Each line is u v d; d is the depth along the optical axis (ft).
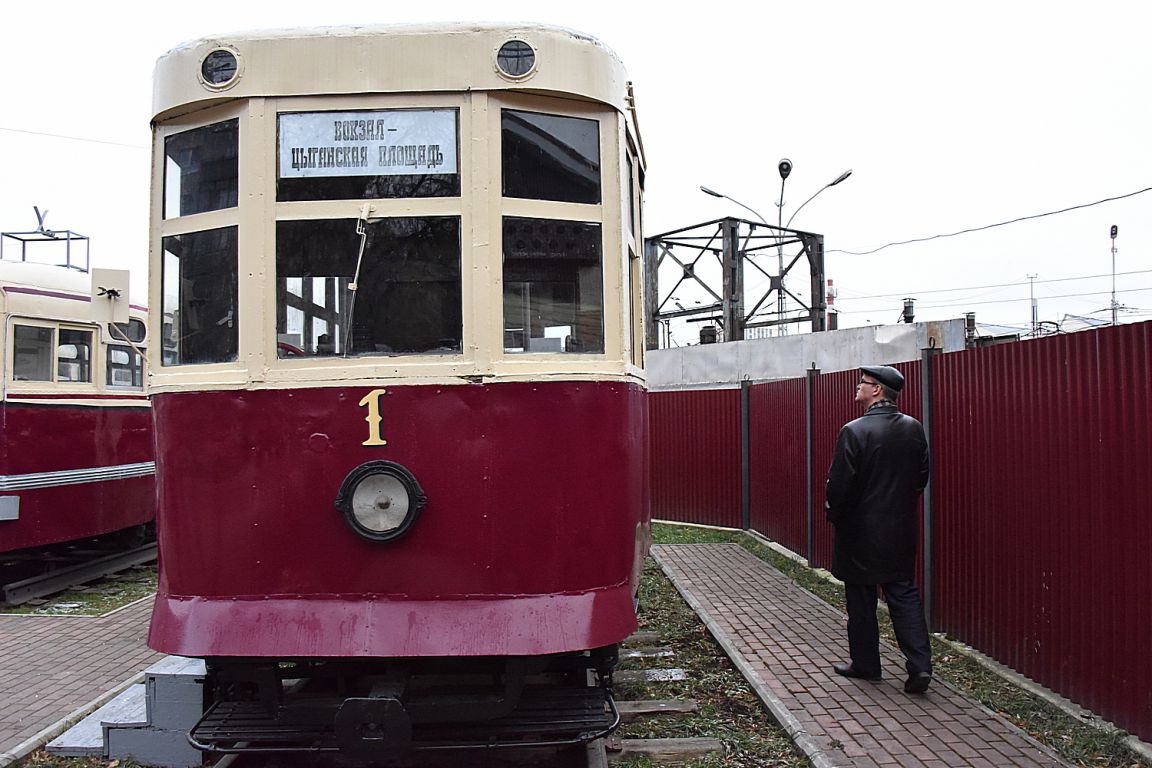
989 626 17.85
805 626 21.29
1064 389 15.25
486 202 11.58
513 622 11.20
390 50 11.67
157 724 13.97
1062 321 76.33
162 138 12.45
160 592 11.96
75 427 28.32
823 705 15.49
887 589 16.49
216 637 11.21
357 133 11.69
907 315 68.23
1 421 25.59
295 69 11.68
